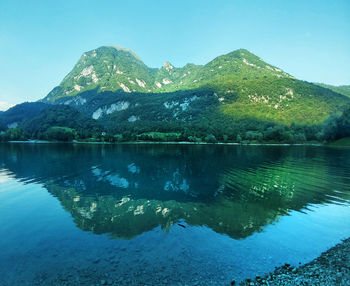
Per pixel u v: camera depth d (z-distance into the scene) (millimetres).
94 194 25625
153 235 15039
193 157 65562
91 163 51469
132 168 44344
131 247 13398
